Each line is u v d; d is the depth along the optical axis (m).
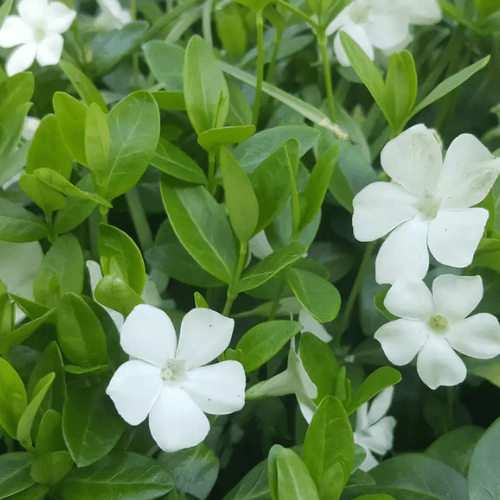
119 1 0.37
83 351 0.24
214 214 0.26
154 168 0.29
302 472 0.23
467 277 0.25
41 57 0.30
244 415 0.28
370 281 0.28
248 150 0.27
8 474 0.24
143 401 0.24
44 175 0.25
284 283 0.27
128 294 0.24
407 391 0.29
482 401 0.29
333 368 0.25
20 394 0.24
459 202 0.25
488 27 0.30
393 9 0.30
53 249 0.25
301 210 0.26
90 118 0.24
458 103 0.32
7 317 0.25
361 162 0.28
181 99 0.27
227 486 0.28
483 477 0.24
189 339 0.24
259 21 0.27
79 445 0.24
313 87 0.31
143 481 0.24
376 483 0.25
